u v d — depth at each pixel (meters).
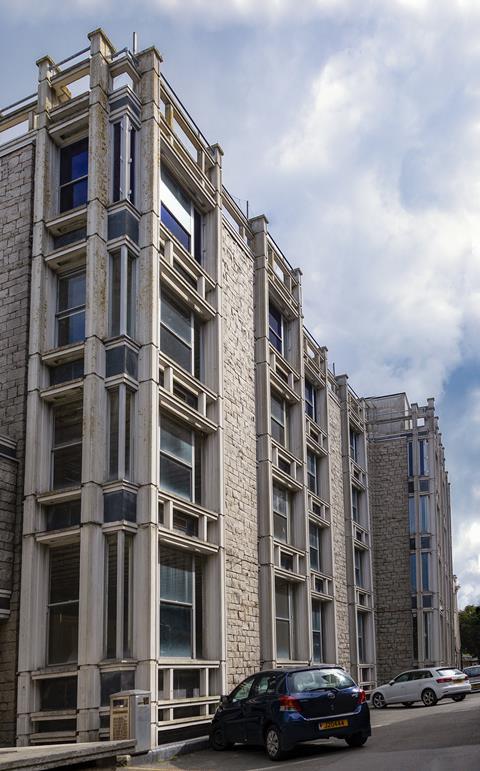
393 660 42.22
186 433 20.50
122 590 16.33
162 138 20.38
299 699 14.58
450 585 54.41
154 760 15.13
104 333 18.02
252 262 27.06
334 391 38.44
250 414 24.95
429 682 29.22
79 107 19.84
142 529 16.88
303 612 27.09
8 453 18.05
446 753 12.70
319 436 33.81
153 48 20.25
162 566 18.39
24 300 19.36
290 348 30.30
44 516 17.73
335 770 11.84
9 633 17.17
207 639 19.86
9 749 12.86
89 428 17.19
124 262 18.38
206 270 22.83
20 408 18.62
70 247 18.88
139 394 17.81
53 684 16.55
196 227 23.03
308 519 30.48
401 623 42.69
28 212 20.02
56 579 17.42
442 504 49.59
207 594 20.20
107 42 20.11
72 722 16.06
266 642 23.75
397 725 19.39
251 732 15.34
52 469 18.25
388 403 47.28
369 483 44.84
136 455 17.48
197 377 21.69
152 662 16.09
